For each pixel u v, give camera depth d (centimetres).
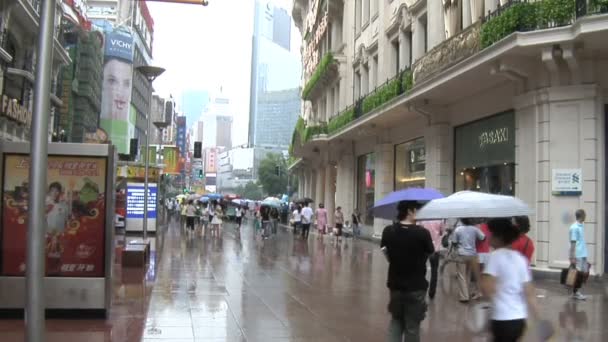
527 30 1380
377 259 1845
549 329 505
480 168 1805
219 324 834
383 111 2291
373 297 1100
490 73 1512
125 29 8856
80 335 750
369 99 2603
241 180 17450
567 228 1362
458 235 1050
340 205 3359
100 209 870
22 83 2648
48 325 806
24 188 848
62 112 4253
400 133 2506
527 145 1475
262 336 765
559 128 1382
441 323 873
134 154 3375
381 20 2706
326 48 3953
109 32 8644
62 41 3681
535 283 1294
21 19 2509
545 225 1394
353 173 3262
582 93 1351
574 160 1362
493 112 1705
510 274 481
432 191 703
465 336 789
